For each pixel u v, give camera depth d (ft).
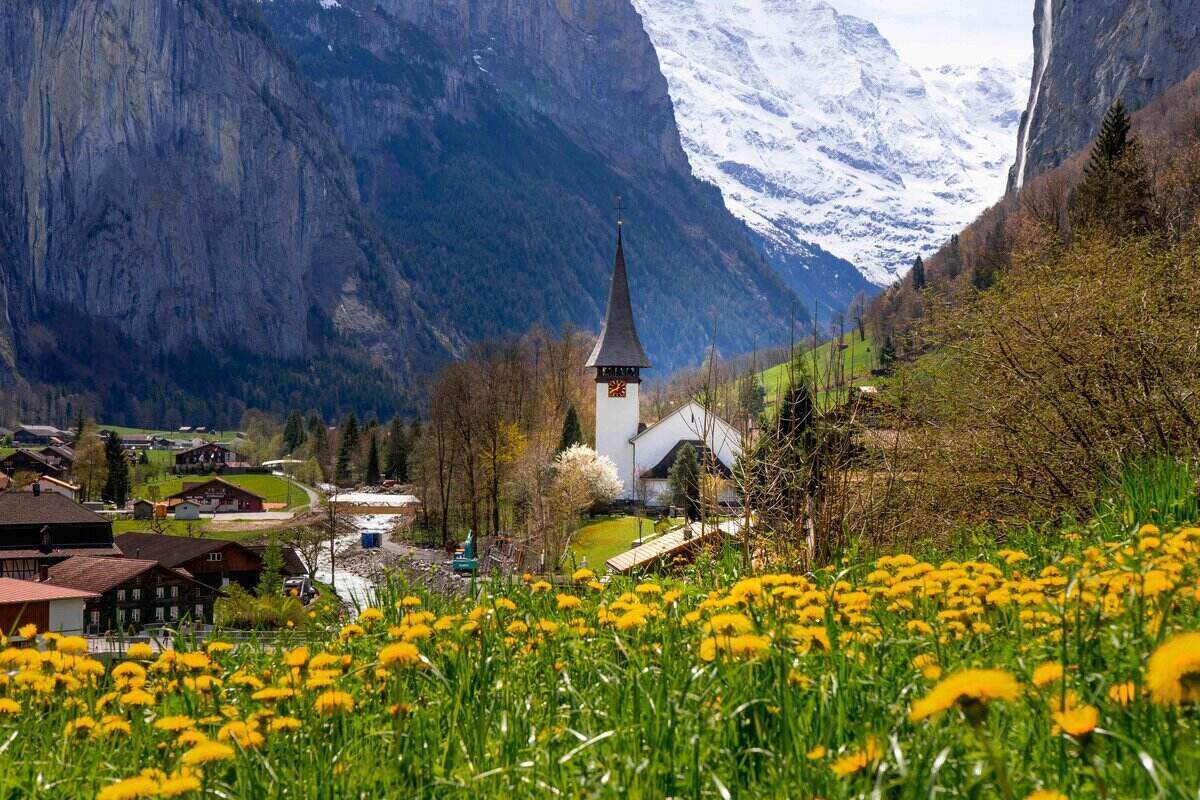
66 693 19.99
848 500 40.27
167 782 12.32
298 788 14.20
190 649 23.66
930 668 13.76
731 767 13.32
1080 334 48.44
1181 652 8.98
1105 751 11.91
